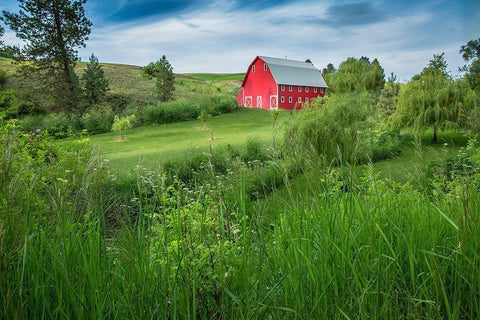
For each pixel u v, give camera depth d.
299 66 58.31
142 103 46.09
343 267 1.47
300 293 1.42
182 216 1.94
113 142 25.03
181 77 81.25
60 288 1.31
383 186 3.03
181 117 37.88
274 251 1.64
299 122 12.18
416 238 1.68
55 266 1.40
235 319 1.37
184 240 1.75
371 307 1.34
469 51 13.65
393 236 1.87
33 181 1.65
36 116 34.75
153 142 24.67
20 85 44.59
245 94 59.41
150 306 1.39
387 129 16.00
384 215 1.99
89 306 1.40
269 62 54.19
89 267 1.37
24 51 32.62
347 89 54.41
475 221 1.63
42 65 33.75
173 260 1.66
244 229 1.72
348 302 1.50
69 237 1.52
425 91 16.61
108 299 1.40
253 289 1.46
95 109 35.78
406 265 1.71
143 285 1.40
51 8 32.22
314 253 1.66
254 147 14.84
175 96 54.09
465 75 15.85
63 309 1.36
